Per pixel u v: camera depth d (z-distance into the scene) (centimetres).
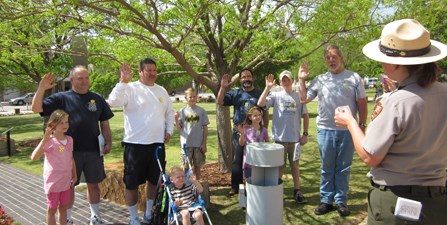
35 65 1068
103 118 494
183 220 400
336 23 563
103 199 604
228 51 681
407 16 591
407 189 207
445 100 206
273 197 397
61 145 425
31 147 1169
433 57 201
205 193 521
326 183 499
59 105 460
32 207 577
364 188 611
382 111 209
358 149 218
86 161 470
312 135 1214
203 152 618
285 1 577
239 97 576
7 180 752
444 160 211
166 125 505
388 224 212
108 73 870
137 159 469
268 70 1805
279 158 398
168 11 500
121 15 491
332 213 501
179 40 607
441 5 587
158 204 437
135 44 650
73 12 521
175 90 5191
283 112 545
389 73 218
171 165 828
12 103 4091
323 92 482
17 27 623
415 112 199
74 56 644
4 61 936
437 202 207
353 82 467
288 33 592
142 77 482
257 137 533
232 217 498
